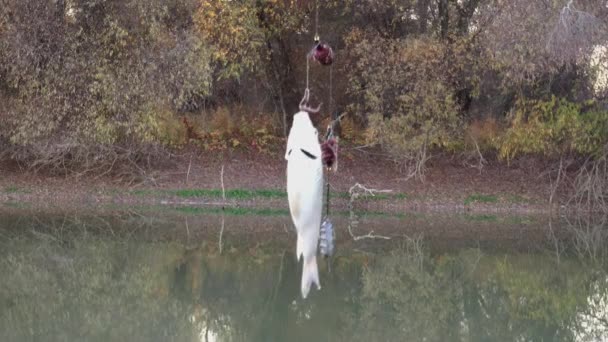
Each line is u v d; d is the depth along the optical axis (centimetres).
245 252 1725
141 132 2161
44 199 2150
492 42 2022
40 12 2083
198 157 2384
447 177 2333
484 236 1945
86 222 1977
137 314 1299
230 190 2238
